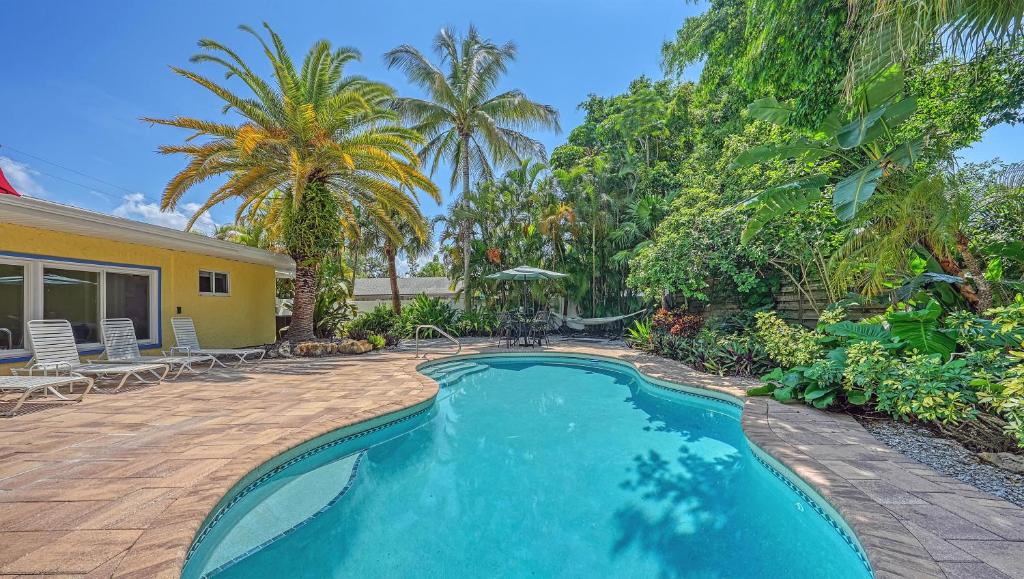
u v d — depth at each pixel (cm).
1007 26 346
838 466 347
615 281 1617
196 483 303
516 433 540
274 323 1297
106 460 344
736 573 268
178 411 500
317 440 420
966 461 358
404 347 1216
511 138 1753
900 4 356
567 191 1612
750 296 1020
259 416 479
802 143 580
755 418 484
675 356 947
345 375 752
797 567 274
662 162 1623
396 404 538
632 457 459
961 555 225
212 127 934
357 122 1105
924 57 523
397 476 410
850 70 424
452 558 286
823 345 608
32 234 675
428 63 1633
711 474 414
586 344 1298
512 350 1132
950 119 621
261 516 327
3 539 232
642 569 274
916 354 447
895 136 540
